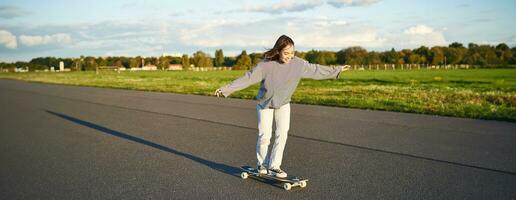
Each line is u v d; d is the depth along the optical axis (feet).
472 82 90.99
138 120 37.60
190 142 26.73
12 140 28.53
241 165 20.81
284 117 17.39
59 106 51.98
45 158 22.91
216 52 311.47
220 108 45.57
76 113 44.06
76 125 35.27
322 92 65.16
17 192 17.11
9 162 22.15
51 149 25.32
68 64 351.67
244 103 50.90
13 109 49.19
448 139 26.40
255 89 75.46
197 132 30.48
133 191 16.83
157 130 31.78
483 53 243.81
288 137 27.58
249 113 40.88
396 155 22.27
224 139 27.61
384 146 24.52
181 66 314.14
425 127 31.07
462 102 47.62
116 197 16.15
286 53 16.48
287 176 18.12
